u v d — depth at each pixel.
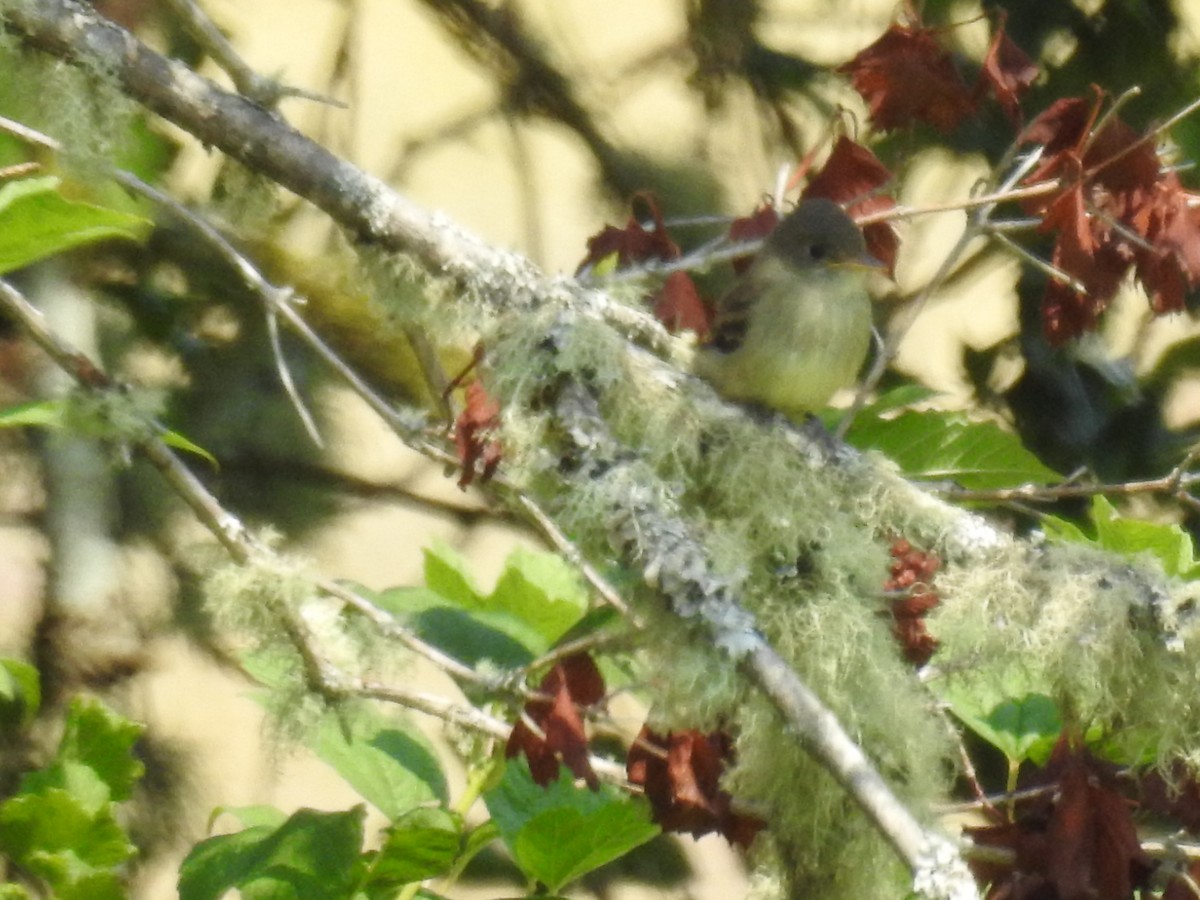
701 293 10.48
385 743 6.20
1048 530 7.82
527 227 12.60
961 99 6.91
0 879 6.73
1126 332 11.23
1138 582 5.95
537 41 11.91
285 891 5.45
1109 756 6.58
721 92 11.45
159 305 8.84
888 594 5.99
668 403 6.13
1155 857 5.70
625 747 7.88
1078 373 10.42
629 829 5.78
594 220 11.69
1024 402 10.42
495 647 6.39
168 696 12.01
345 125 12.77
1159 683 5.88
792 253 7.66
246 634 5.85
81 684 8.62
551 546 6.24
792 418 7.61
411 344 6.43
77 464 8.77
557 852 5.80
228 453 9.05
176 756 9.01
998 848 5.59
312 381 9.08
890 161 10.27
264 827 5.72
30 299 8.41
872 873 5.75
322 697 5.80
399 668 6.04
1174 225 6.57
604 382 5.95
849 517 6.15
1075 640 5.85
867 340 7.83
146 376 8.94
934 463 7.18
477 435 5.82
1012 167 9.53
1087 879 5.37
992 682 6.23
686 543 5.48
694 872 9.30
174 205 5.89
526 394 5.87
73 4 6.07
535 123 12.04
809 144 11.64
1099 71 10.26
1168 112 10.28
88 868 5.76
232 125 6.11
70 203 5.21
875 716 5.76
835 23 11.98
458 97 16.72
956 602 6.00
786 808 5.74
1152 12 10.24
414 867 5.61
